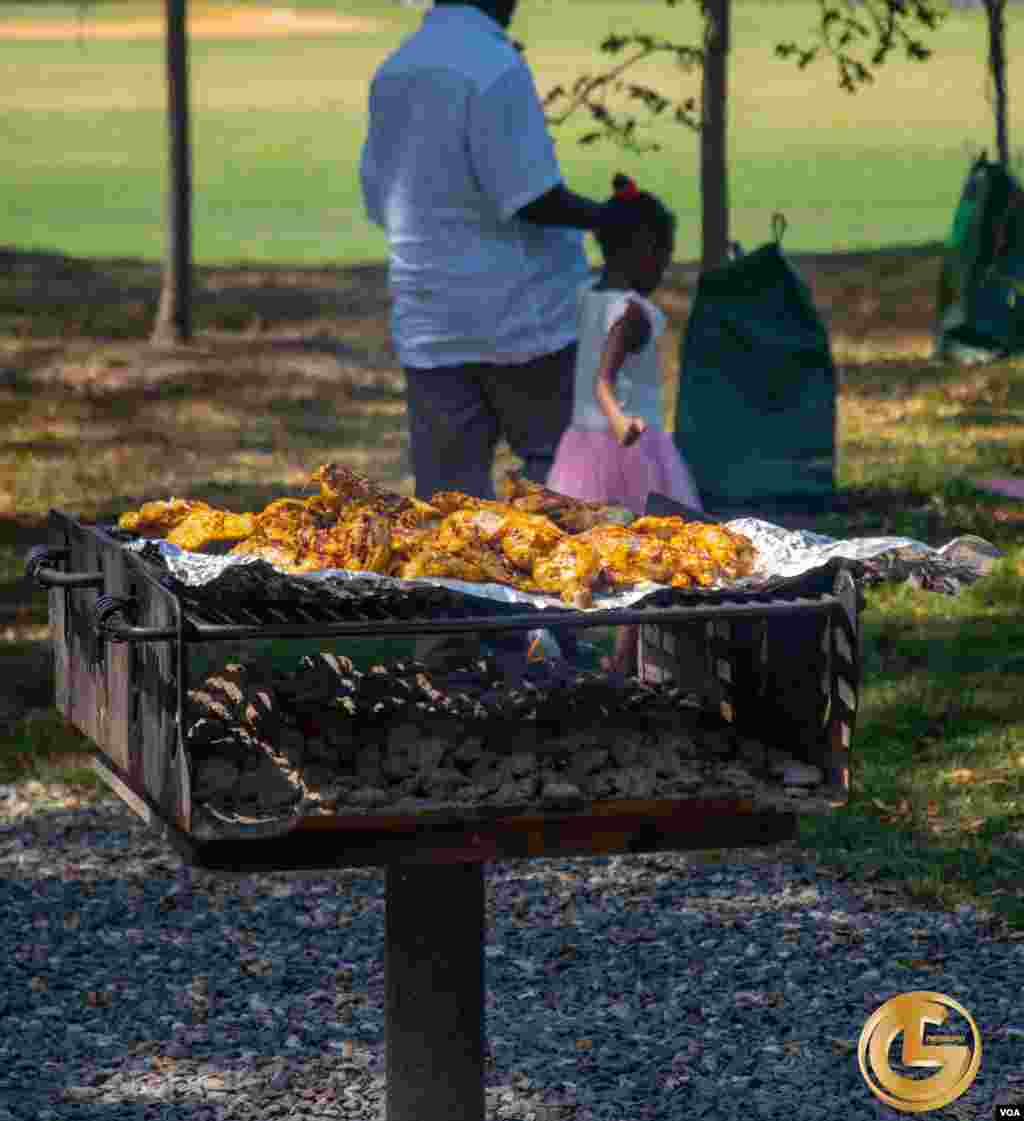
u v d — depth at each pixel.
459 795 4.31
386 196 10.77
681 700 5.02
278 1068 6.93
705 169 16.67
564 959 7.78
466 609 4.40
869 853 8.66
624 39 16.42
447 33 10.46
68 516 5.27
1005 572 13.31
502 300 10.50
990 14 21.12
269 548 4.68
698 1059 6.87
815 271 30.69
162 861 9.13
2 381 24.08
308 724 4.64
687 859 8.84
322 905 8.54
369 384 24.36
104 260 35.38
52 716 11.33
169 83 26.81
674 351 24.47
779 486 14.77
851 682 4.29
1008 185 22.27
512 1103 6.56
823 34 16.22
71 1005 7.52
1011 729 10.17
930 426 19.09
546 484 10.66
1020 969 7.47
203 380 24.47
